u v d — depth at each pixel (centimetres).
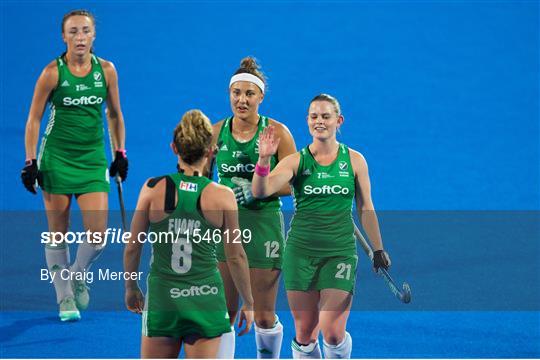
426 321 2708
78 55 2647
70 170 2694
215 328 1906
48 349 2488
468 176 4153
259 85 2367
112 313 2778
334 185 2194
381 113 4988
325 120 2177
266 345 2383
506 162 4341
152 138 4500
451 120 4909
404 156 4391
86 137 2694
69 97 2650
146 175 3997
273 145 2116
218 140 2397
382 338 2577
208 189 1880
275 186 2175
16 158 4197
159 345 1925
